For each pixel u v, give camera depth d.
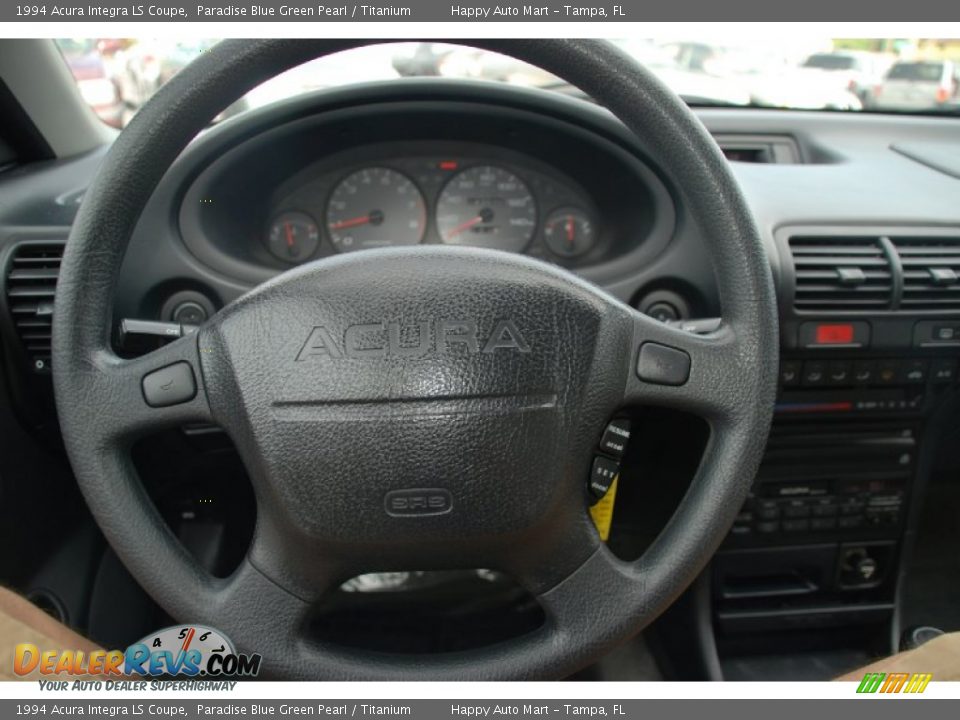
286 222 1.32
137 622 1.37
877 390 1.24
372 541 0.74
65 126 1.40
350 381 0.71
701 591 1.42
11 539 1.19
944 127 1.60
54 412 1.18
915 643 1.09
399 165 1.31
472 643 1.45
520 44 0.73
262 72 0.74
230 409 0.74
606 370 0.74
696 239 1.11
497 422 0.72
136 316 1.10
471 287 0.72
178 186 1.09
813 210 1.21
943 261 1.17
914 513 1.38
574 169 1.28
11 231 1.11
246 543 1.35
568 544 0.76
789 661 1.49
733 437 0.75
